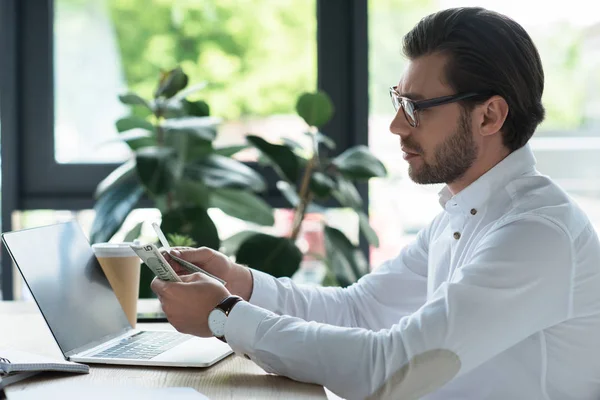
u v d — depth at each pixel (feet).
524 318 3.72
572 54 9.25
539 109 4.36
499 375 3.99
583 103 9.31
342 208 9.10
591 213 9.43
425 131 4.29
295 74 9.23
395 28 9.11
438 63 4.24
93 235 7.59
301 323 3.88
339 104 9.20
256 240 7.72
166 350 4.22
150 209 8.83
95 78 9.26
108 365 3.96
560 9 9.17
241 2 9.20
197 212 7.66
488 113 4.24
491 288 3.68
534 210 3.95
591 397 4.09
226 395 3.48
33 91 9.14
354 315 5.23
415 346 3.62
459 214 4.45
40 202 9.19
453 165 4.30
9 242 3.94
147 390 3.40
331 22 9.14
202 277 4.15
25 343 4.40
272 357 3.79
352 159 8.04
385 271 5.33
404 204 9.21
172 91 7.97
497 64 4.17
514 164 4.32
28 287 3.92
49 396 3.28
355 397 3.69
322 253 8.90
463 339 3.60
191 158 8.07
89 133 9.27
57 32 9.18
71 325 4.14
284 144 8.02
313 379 3.73
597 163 9.37
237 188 7.66
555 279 3.78
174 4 9.23
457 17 4.27
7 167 8.98
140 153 7.53
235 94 9.24
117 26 9.24
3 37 8.87
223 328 3.95
